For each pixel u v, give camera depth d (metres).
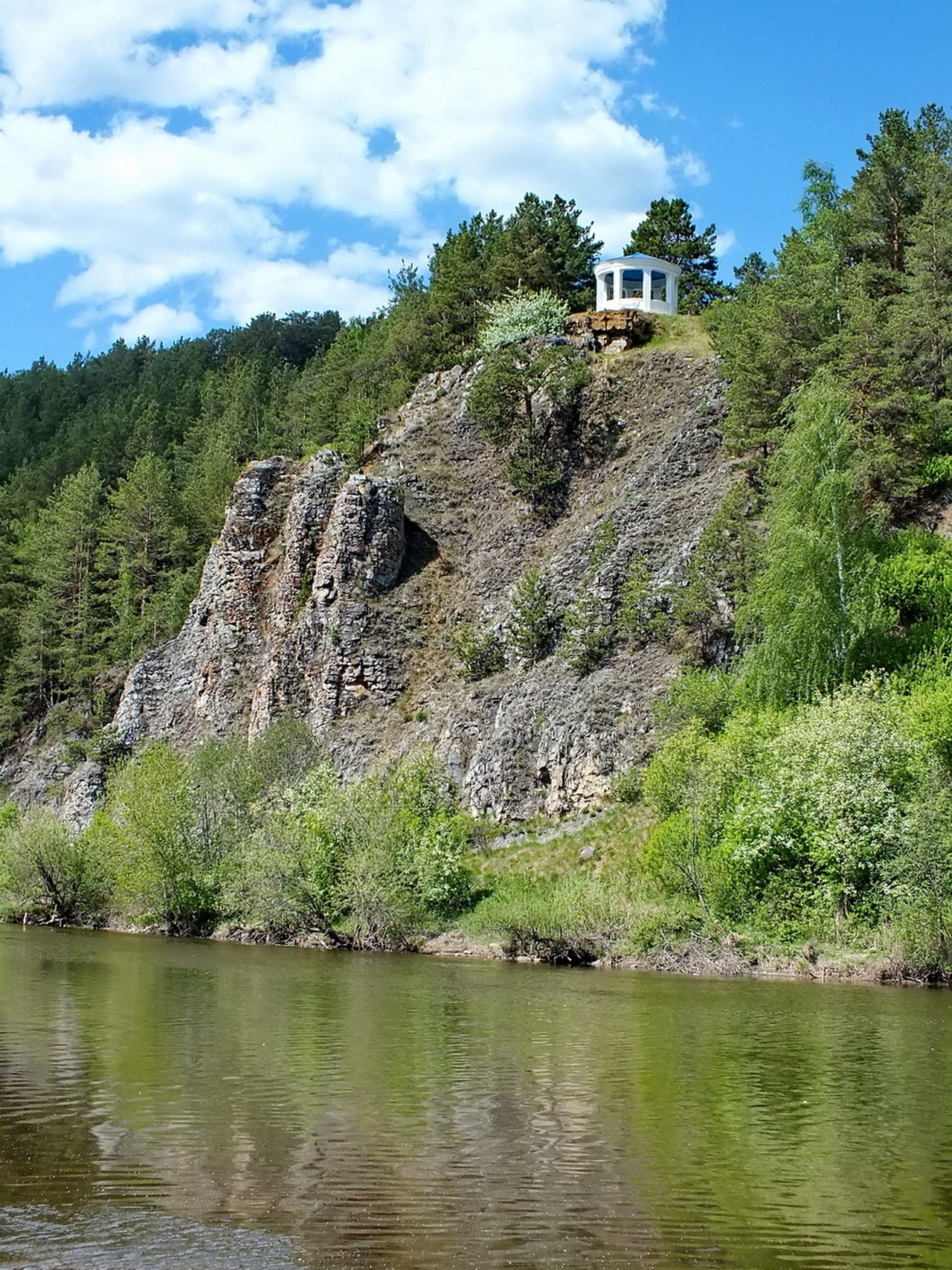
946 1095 21.09
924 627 51.72
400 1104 20.27
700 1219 14.67
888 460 57.31
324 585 80.94
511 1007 31.88
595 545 72.44
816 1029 28.09
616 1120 19.25
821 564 51.88
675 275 100.19
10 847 66.69
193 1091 21.17
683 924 43.97
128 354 199.88
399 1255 13.45
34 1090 21.27
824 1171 16.59
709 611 61.09
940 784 40.75
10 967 41.75
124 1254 13.41
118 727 91.12
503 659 72.75
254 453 128.62
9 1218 14.62
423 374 101.81
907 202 79.44
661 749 54.19
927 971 37.62
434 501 86.81
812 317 68.62
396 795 59.44
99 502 124.81
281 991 35.16
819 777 42.66
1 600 114.88
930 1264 13.31
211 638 88.56
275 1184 15.88
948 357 67.00
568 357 87.06
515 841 60.72
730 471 70.75
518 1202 15.23
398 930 51.62
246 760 69.88
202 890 60.62
